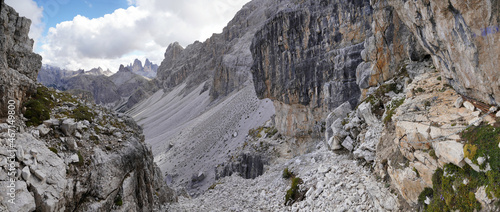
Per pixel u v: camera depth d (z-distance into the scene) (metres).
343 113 21.45
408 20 11.20
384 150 11.94
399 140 10.17
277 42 46.19
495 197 6.01
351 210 11.81
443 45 9.24
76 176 9.91
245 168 49.03
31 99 11.76
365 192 12.31
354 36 37.59
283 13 44.50
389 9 18.45
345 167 15.63
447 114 9.09
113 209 10.97
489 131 6.79
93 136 12.34
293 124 46.69
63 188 8.85
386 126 12.88
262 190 21.48
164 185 20.80
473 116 8.08
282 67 46.38
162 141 113.31
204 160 69.06
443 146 7.68
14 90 10.05
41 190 8.17
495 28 6.56
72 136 11.24
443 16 8.14
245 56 148.12
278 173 24.17
